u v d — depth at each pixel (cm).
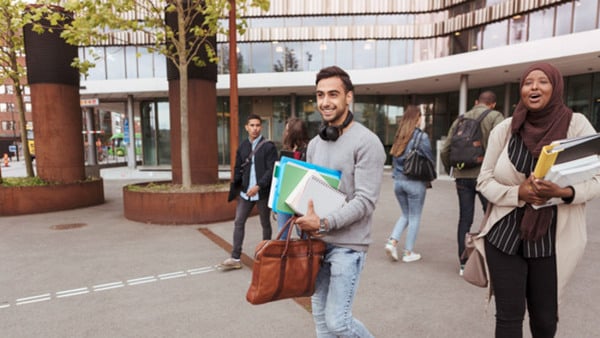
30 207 736
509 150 182
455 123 389
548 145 160
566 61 1263
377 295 333
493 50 1360
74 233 578
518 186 172
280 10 1923
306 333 270
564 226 175
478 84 1789
